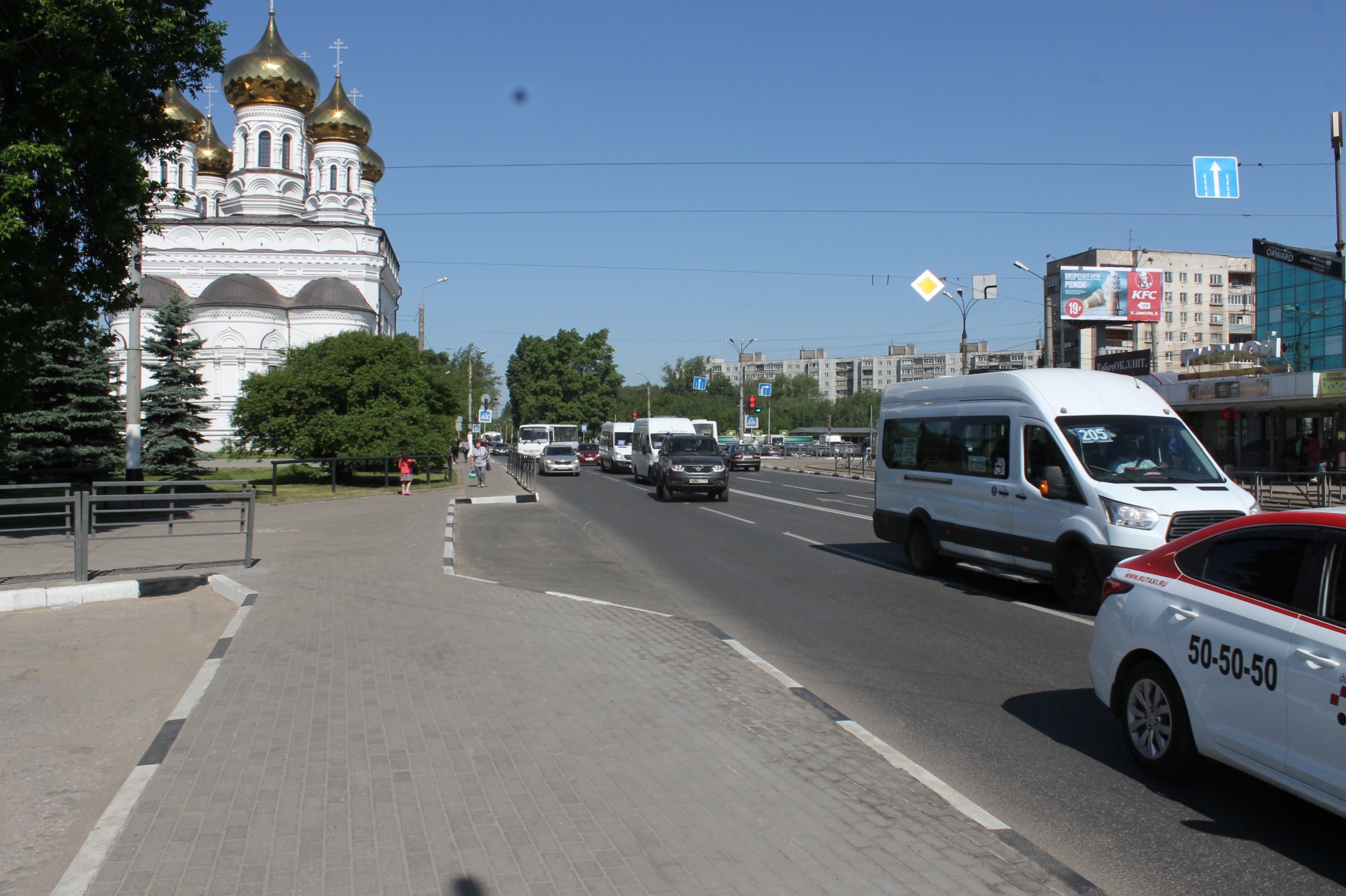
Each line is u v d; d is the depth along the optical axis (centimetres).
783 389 14925
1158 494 930
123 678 705
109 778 504
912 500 1281
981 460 1138
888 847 398
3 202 1060
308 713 581
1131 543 907
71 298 1268
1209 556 492
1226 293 8594
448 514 2094
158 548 1427
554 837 405
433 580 1109
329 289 5684
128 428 2044
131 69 1238
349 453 2956
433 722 567
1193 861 405
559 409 8781
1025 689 680
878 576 1242
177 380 2819
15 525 1802
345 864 378
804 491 3094
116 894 350
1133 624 520
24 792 482
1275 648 428
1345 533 422
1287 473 2356
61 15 1096
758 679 682
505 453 9469
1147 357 4172
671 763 501
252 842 397
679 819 426
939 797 456
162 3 1256
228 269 5822
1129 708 521
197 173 6025
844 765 501
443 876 368
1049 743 562
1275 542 456
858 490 3155
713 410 12106
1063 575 985
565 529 1866
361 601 967
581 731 555
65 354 2492
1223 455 3559
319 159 5947
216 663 705
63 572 1142
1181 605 489
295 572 1159
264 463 4866
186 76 1336
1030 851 396
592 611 934
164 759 497
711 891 357
